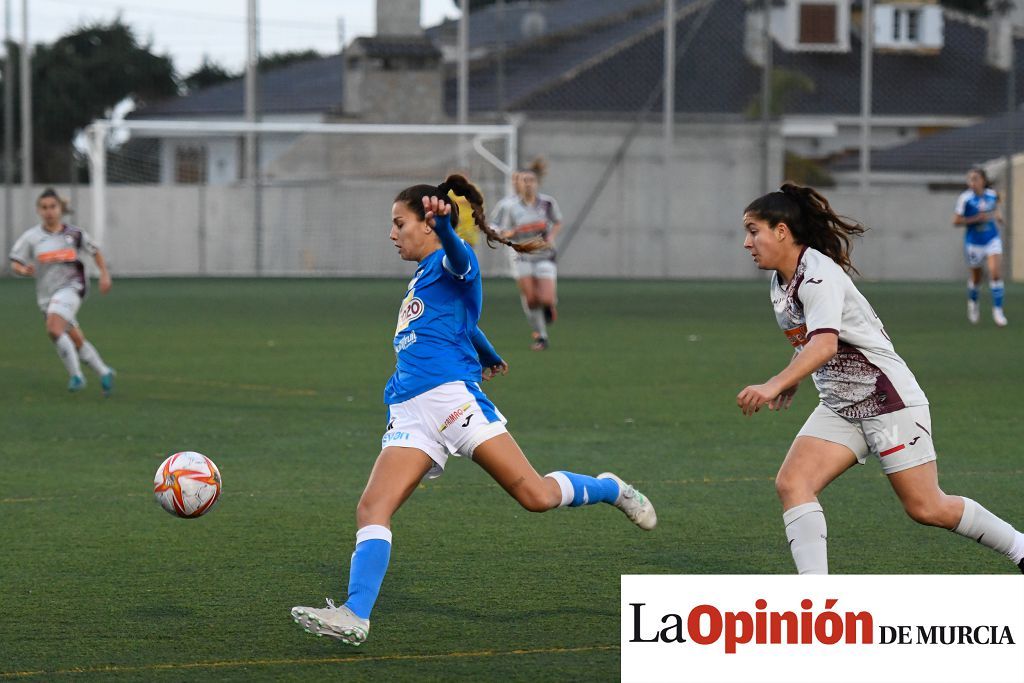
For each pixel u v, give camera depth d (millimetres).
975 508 16891
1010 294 99250
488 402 16906
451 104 146625
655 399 40062
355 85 136500
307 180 122312
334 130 109875
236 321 70875
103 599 18609
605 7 170750
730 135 123688
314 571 20219
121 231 119812
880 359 16344
